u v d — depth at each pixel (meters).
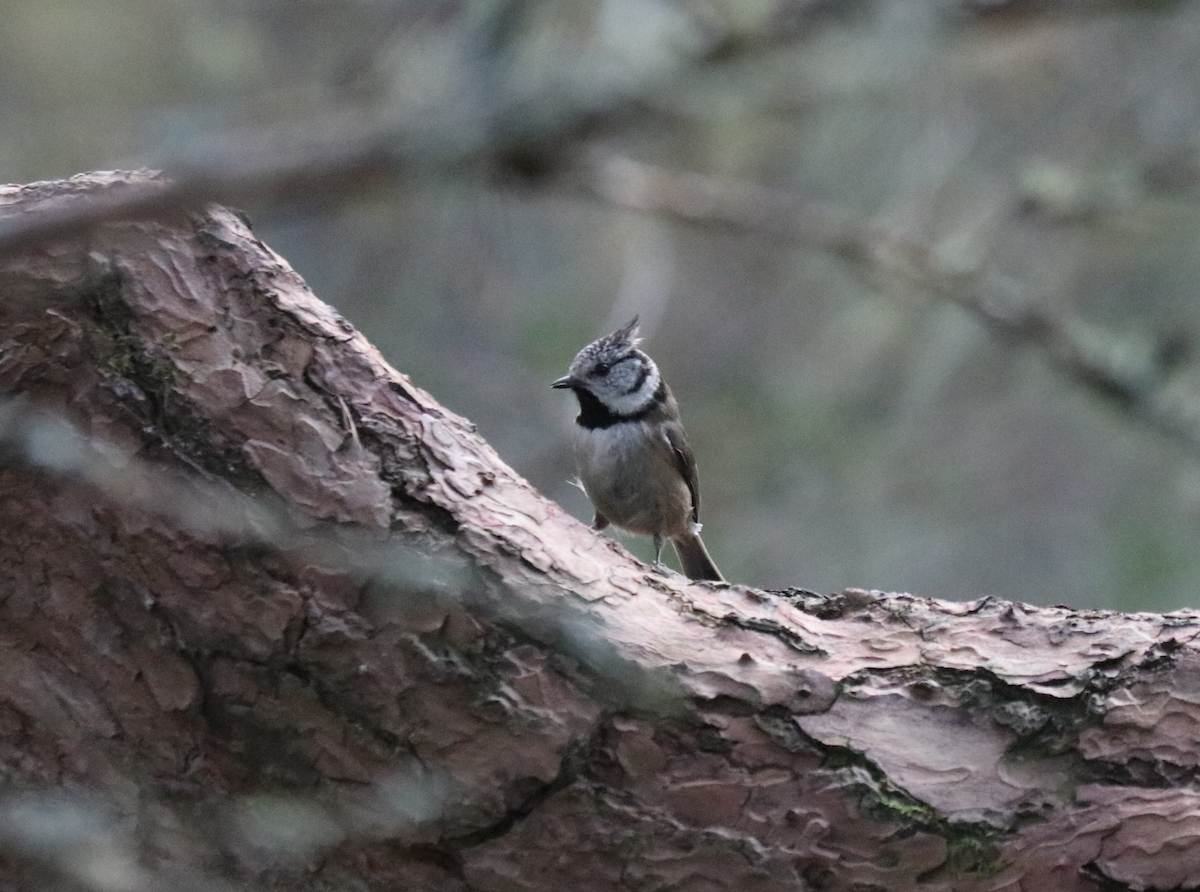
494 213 8.21
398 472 5.49
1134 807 5.30
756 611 5.70
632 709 5.36
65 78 12.79
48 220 2.60
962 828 5.33
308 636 5.25
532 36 5.19
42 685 5.40
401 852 5.35
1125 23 11.89
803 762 5.38
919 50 3.76
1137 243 13.69
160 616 5.27
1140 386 12.91
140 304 5.31
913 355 14.37
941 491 14.82
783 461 14.82
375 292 13.25
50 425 5.21
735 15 3.88
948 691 5.50
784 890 5.36
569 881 5.39
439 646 5.30
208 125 6.98
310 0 12.48
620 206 13.30
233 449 5.35
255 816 5.35
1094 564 14.39
